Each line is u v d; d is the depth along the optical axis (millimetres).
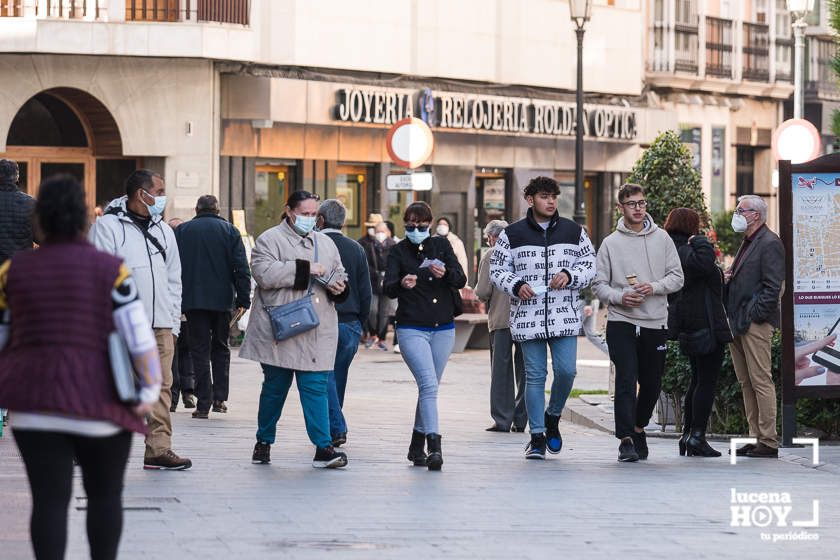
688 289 19391
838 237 20656
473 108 49375
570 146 54094
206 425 22000
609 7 55625
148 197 16422
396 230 48094
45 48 39531
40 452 9953
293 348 17359
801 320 20734
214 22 41062
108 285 10016
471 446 20922
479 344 40906
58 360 9875
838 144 24406
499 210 52094
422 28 48531
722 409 22328
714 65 62656
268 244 17438
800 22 38312
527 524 13891
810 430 21938
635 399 19172
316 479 16672
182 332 24375
